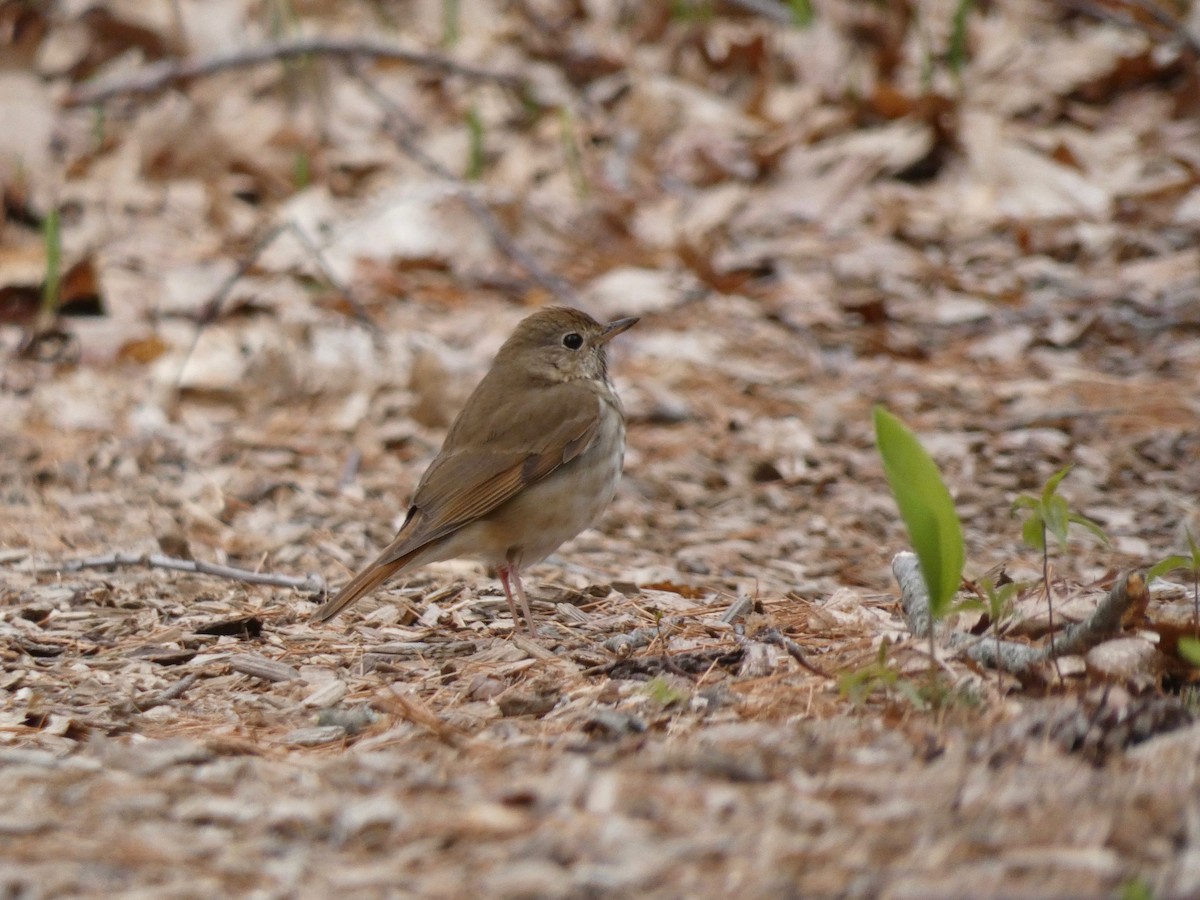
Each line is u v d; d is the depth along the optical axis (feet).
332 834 19.42
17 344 51.65
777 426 46.73
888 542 39.32
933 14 75.72
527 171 65.72
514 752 22.38
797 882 17.42
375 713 25.59
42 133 62.03
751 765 20.61
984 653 24.73
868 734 21.71
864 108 67.56
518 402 31.50
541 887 17.62
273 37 68.85
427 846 18.89
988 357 51.62
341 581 35.65
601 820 19.19
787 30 74.54
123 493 41.50
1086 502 40.75
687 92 69.77
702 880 17.60
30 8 69.10
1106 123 66.49
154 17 69.72
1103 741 20.68
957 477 42.65
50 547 37.58
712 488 43.09
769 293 56.80
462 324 53.93
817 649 26.86
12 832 19.67
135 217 60.29
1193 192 60.23
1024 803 18.90
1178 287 54.85
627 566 37.17
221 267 57.11
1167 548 37.24
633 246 60.95
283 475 43.27
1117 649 23.47
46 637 30.55
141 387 49.24
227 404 48.32
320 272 56.80
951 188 63.16
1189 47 67.21
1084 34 73.10
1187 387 48.19
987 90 68.74
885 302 54.95
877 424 21.90
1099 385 48.83
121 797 20.80
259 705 26.37
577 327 32.48
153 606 32.83
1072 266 57.62
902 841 18.19
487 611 32.17
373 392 48.70
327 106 68.44
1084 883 16.98
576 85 71.82
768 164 65.10
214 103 67.41
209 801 20.57
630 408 47.96
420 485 31.04
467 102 70.23
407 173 65.51
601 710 24.14
